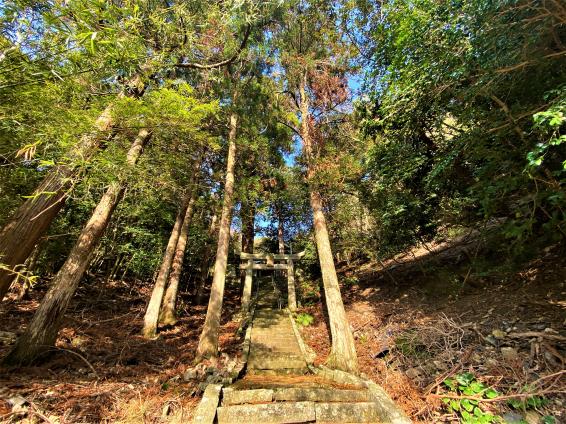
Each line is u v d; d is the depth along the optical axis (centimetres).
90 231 489
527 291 507
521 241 412
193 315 971
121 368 463
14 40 196
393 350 496
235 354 608
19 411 282
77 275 465
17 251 352
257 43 757
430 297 692
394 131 557
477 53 328
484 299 560
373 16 613
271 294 1166
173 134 406
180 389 405
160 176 438
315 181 747
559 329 380
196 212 1221
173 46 340
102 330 667
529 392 298
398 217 679
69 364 434
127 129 330
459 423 309
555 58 297
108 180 284
